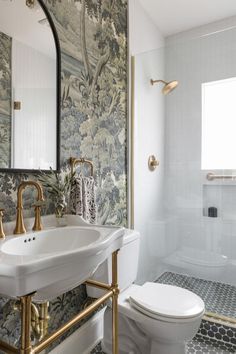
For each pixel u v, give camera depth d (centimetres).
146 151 215
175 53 224
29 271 61
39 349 71
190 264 220
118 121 187
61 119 132
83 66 150
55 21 129
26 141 113
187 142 225
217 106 214
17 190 105
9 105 106
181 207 226
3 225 100
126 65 196
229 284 209
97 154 163
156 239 222
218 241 214
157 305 121
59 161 129
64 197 124
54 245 105
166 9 217
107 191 174
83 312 94
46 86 123
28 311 66
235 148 208
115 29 182
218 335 156
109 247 93
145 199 214
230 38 207
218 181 214
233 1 205
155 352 125
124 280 143
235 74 205
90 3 156
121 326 140
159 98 227
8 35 106
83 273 82
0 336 100
